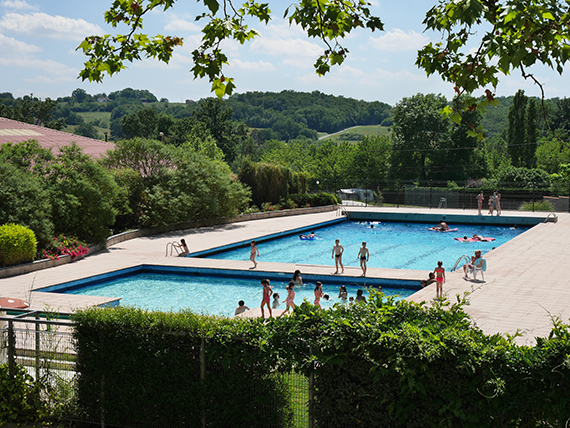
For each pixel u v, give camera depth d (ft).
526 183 165.27
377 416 20.17
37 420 25.84
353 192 189.67
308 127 646.33
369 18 17.67
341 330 20.58
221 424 22.71
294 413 21.98
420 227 122.52
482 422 18.75
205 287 67.31
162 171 107.86
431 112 212.23
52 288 61.36
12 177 72.95
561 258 76.18
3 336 27.32
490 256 78.33
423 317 21.42
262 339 21.66
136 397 24.09
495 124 447.83
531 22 14.40
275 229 108.27
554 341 18.57
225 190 115.75
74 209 80.94
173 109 609.83
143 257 78.84
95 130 549.13
